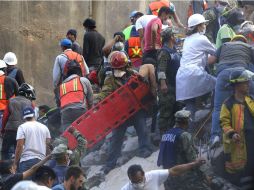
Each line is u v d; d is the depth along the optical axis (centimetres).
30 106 1981
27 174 1612
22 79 2272
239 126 1655
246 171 1659
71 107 1975
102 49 2180
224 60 1778
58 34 2900
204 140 1827
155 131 1950
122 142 1933
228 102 1670
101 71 2048
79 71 2016
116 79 1945
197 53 1864
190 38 1880
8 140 2005
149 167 1848
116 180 1870
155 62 2002
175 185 1644
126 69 1950
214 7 2141
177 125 1686
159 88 1883
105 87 1950
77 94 1984
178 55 1908
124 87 1930
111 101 1930
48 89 2880
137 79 1931
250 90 1706
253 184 1656
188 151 1658
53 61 2889
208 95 1891
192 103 1859
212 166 1727
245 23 1923
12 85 2188
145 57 2014
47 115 2184
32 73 2866
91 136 1941
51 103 2877
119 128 1928
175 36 2072
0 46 2836
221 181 1672
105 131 1934
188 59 1861
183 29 2323
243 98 1669
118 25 2978
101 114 1933
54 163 1659
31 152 1822
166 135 1683
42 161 1630
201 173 1645
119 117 1927
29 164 1812
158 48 2008
